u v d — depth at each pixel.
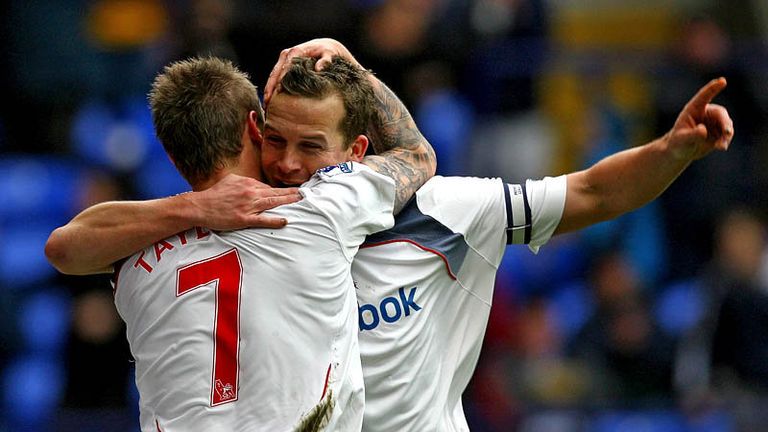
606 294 32.44
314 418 12.98
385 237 14.57
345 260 13.57
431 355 14.70
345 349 13.41
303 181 14.01
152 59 36.12
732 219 33.84
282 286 13.16
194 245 13.43
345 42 33.03
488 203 14.91
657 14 43.94
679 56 37.59
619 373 31.88
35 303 32.75
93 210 13.62
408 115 15.39
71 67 38.19
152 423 13.42
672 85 37.34
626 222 36.28
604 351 32.06
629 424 30.47
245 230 13.36
